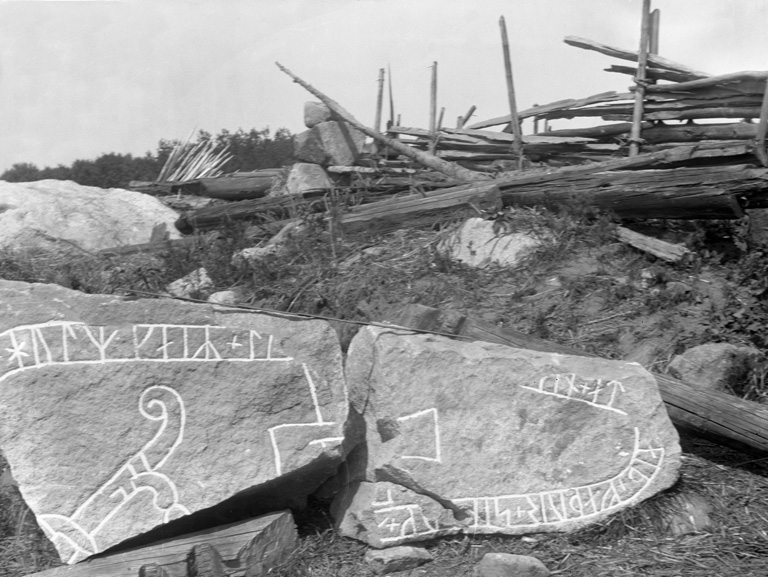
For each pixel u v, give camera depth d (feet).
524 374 10.69
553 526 10.58
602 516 10.65
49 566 9.87
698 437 11.53
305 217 16.10
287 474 10.00
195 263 15.15
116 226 17.94
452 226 15.53
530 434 10.62
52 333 9.50
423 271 14.46
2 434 9.32
